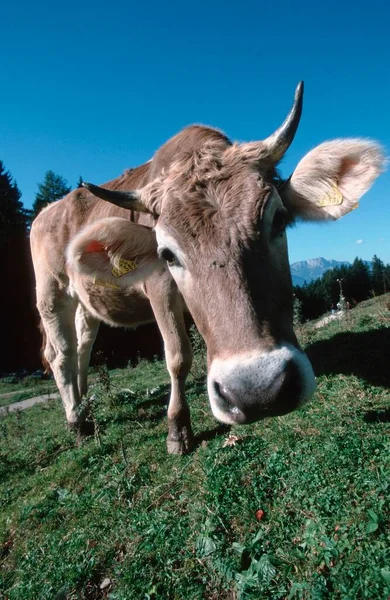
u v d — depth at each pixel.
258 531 0.71
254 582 0.61
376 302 2.40
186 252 0.75
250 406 0.61
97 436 1.32
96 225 0.90
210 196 0.77
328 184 0.84
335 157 0.81
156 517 0.84
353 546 0.61
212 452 0.98
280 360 0.61
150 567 0.73
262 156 0.84
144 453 1.15
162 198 0.86
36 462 1.49
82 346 1.88
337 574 0.58
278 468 0.84
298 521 0.71
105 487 1.03
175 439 1.09
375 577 0.55
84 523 0.94
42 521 1.04
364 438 0.86
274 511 0.74
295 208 0.89
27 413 2.85
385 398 1.02
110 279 1.01
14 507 1.18
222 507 0.78
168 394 1.77
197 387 1.68
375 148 0.79
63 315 1.68
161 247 0.81
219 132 1.14
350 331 1.66
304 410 1.07
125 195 0.95
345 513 0.67
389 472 0.73
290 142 0.85
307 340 1.80
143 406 1.69
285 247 0.79
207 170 0.82
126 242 0.95
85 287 1.47
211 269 0.71
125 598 0.69
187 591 0.66
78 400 1.63
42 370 7.45
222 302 0.68
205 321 0.73
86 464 1.26
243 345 0.64
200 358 1.97
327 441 0.88
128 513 0.90
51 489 1.18
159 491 0.93
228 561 0.67
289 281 0.78
